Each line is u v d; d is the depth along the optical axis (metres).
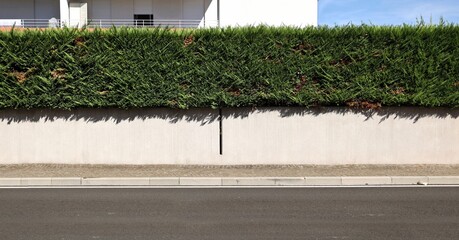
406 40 13.45
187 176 12.05
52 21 22.47
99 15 24.14
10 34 13.31
